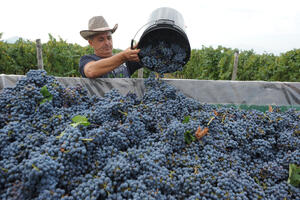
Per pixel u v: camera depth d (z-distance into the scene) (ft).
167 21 8.32
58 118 6.10
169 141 5.86
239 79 33.68
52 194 3.99
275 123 7.02
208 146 6.00
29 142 5.05
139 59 9.00
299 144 6.24
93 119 6.27
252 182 5.27
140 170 4.86
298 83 9.98
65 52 30.09
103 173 4.54
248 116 7.47
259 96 10.15
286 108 10.19
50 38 29.86
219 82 10.01
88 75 9.67
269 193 5.16
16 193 4.09
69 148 4.55
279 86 10.10
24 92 6.35
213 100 10.07
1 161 4.52
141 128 6.15
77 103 7.59
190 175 4.93
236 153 6.23
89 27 12.14
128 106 7.02
